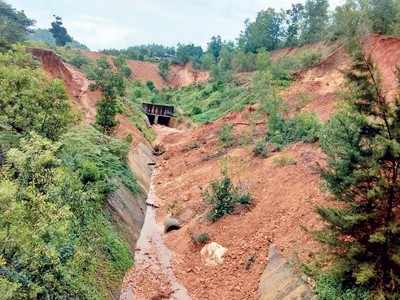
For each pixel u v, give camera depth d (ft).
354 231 38.99
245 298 55.36
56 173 41.63
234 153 102.99
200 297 59.16
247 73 258.57
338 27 172.55
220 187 77.71
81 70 240.53
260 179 80.79
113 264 59.98
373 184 37.45
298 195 66.85
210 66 329.72
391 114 37.55
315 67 141.28
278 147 90.02
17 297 31.24
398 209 38.65
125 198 83.25
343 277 39.83
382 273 37.11
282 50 266.77
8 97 59.00
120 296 55.62
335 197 41.60
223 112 190.90
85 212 56.70
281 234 61.21
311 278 46.57
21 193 35.09
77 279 44.55
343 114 41.09
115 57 351.67
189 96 278.67
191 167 114.73
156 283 62.08
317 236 40.96
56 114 62.54
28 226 33.19
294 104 120.47
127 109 181.57
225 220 74.02
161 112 224.12
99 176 69.05
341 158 39.78
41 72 64.13
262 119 121.29
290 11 283.18
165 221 84.74
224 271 62.95
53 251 34.55
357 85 39.45
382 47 108.99
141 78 346.95
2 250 31.24
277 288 51.03
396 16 124.06
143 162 125.18
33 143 39.91
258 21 301.43
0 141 53.88
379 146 36.68
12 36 197.26
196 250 70.95
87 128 89.56
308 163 75.10
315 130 86.17
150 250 73.51
